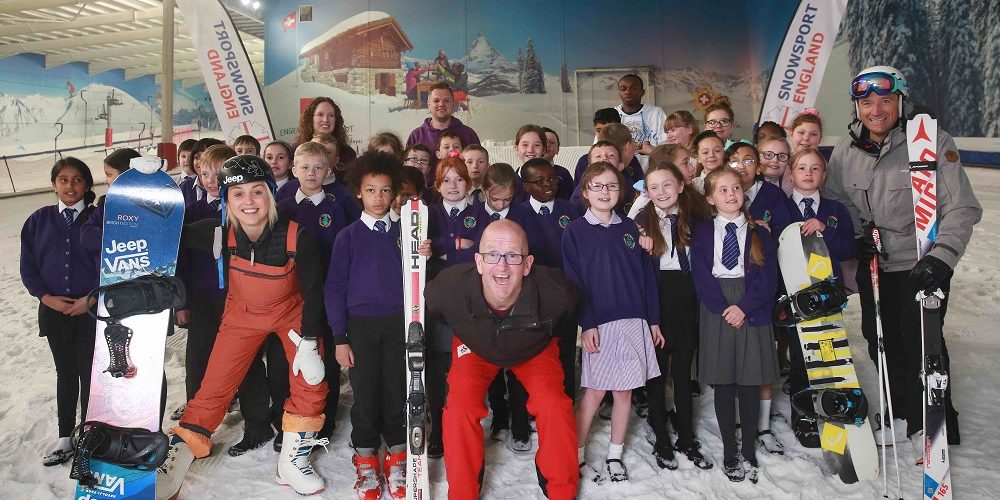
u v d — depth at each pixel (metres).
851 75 8.69
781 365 3.41
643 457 2.57
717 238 2.54
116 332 2.17
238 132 5.12
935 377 2.19
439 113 4.10
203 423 2.35
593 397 2.47
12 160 13.86
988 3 6.51
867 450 2.35
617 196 2.51
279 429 2.74
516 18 11.79
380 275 2.43
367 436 2.36
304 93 11.88
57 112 14.66
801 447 2.63
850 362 2.42
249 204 2.30
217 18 5.04
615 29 11.73
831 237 2.71
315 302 2.39
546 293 2.18
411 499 2.18
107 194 2.30
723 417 2.47
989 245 5.89
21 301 5.93
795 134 3.21
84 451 2.07
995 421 2.78
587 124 11.73
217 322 2.73
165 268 2.30
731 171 2.53
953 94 7.07
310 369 2.34
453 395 2.17
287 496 2.34
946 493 2.14
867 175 2.66
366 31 11.81
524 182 2.88
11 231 9.66
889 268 2.64
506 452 2.66
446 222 2.74
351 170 2.54
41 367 4.18
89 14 11.99
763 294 2.44
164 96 7.09
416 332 2.20
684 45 11.70
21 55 13.93
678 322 2.60
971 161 6.91
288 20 11.88
